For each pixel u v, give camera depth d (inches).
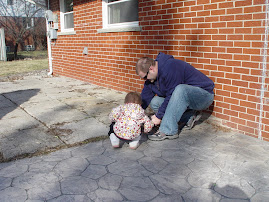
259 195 89.7
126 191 91.9
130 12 224.4
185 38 169.3
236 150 123.8
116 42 237.6
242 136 140.8
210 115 160.2
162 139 134.0
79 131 146.7
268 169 106.3
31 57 692.7
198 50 161.9
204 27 156.1
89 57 283.0
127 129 117.1
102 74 266.5
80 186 94.7
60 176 101.3
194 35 163.0
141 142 134.0
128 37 221.8
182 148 126.4
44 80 319.0
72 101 212.8
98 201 86.3
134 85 226.5
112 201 86.3
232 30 141.1
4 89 264.8
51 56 363.9
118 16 240.2
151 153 121.4
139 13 205.5
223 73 149.3
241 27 136.6
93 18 265.1
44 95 235.5
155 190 92.7
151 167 108.5
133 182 97.4
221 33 146.9
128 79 232.2
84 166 109.2
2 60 611.2
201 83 131.5
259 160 114.0
